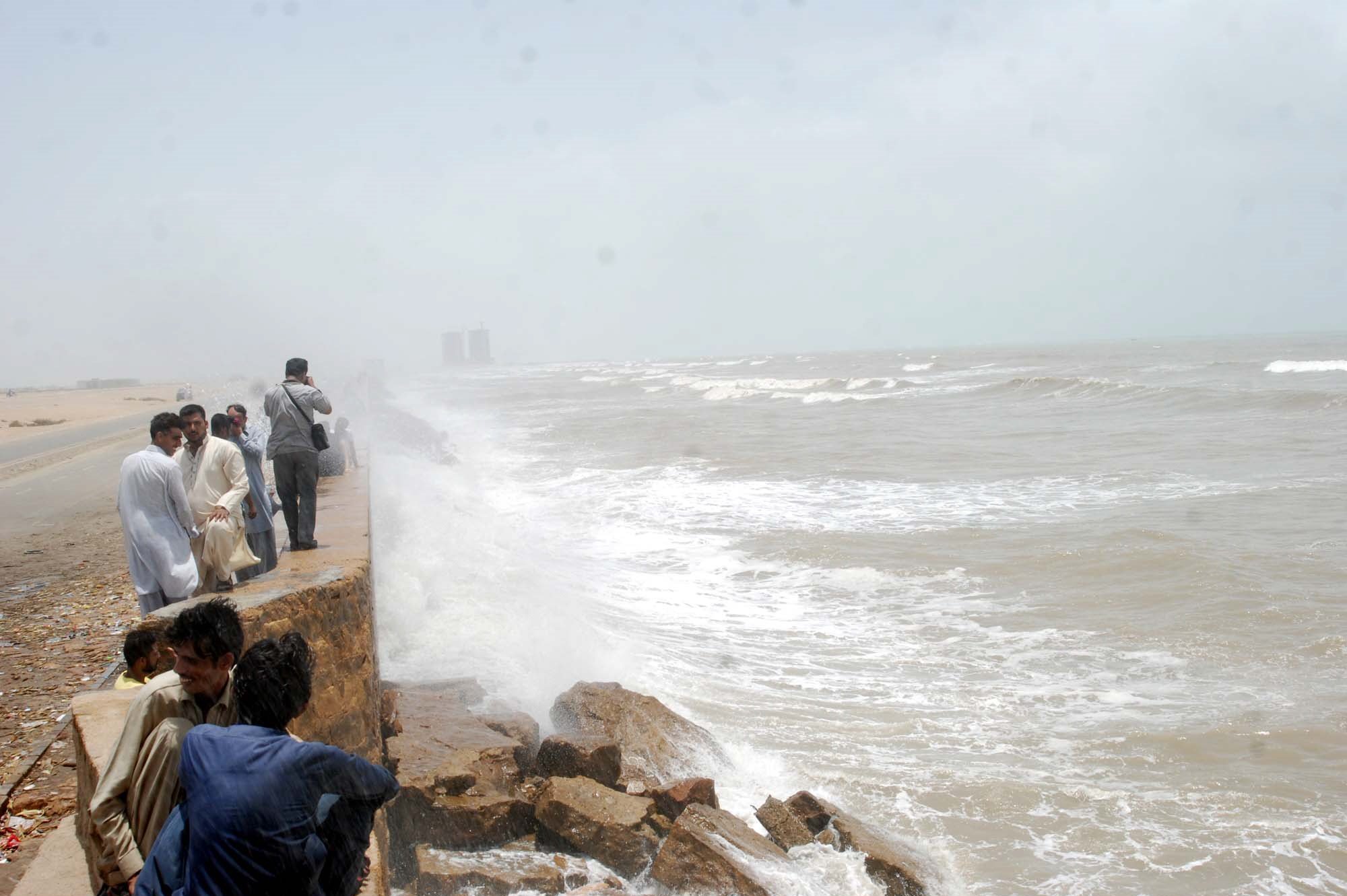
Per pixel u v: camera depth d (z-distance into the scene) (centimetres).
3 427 4494
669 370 11831
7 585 1148
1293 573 1206
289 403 750
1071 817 696
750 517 1748
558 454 2917
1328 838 654
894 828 683
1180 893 604
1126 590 1198
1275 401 3075
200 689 321
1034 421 3123
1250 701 868
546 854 603
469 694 815
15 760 601
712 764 756
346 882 291
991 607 1180
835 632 1116
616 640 1072
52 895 408
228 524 642
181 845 276
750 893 560
